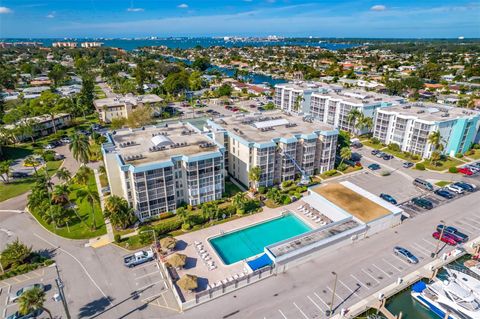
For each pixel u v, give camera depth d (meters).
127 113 161.25
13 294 56.84
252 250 70.38
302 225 79.00
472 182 98.75
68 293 57.06
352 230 69.81
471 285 56.88
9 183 98.50
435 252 67.56
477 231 74.62
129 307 54.25
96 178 101.38
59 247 69.56
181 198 84.19
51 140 134.38
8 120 140.25
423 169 107.81
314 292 57.31
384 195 89.38
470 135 120.44
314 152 99.00
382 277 60.75
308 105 166.38
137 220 78.12
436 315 54.88
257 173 87.06
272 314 52.81
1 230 75.38
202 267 63.66
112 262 65.12
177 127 105.69
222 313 53.00
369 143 132.75
